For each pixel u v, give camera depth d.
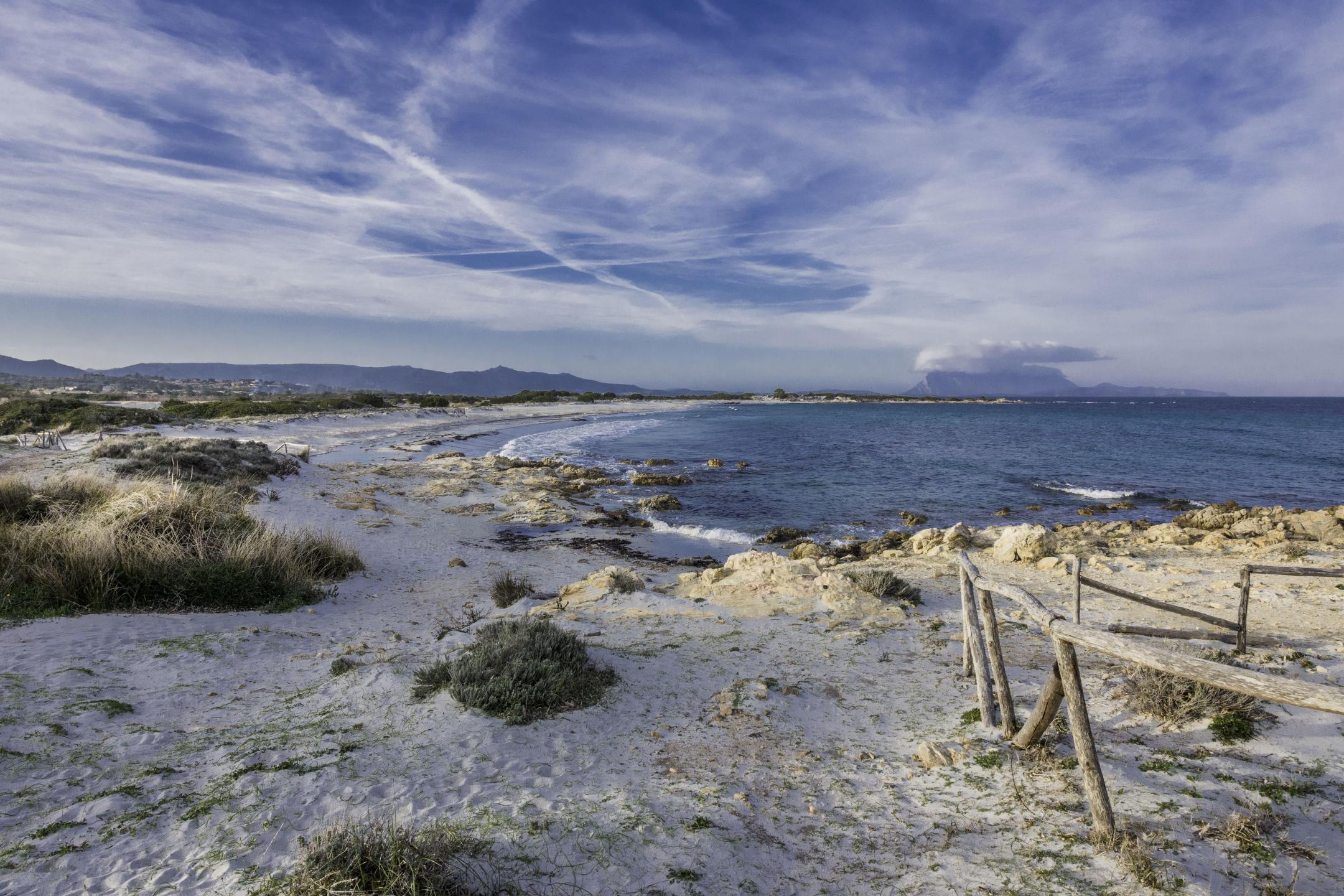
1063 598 9.96
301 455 27.59
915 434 61.16
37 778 4.13
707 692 6.20
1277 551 13.59
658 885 3.17
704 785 4.28
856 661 7.00
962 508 25.48
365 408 68.12
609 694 6.05
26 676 5.81
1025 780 4.08
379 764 4.50
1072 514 24.30
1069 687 3.51
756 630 8.38
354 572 13.31
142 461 19.66
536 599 11.16
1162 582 10.76
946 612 9.38
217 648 7.25
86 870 3.20
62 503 12.76
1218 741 4.35
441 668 6.29
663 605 9.86
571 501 25.81
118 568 9.52
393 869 2.97
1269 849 3.22
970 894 3.10
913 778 4.32
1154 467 37.53
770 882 3.26
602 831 3.64
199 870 3.20
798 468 37.03
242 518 13.21
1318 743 4.24
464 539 18.31
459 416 72.56
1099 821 3.37
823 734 5.18
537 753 4.80
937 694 5.84
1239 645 6.59
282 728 5.19
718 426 71.25
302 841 3.29
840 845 3.60
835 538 20.66
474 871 3.16
